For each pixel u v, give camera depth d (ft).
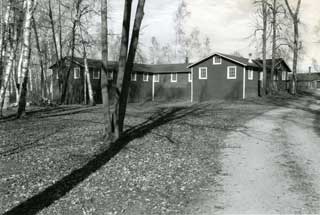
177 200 23.07
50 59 143.74
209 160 34.17
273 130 52.90
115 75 141.18
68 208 21.42
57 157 33.73
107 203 22.31
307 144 42.39
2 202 22.35
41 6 108.78
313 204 22.30
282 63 167.63
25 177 27.48
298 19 137.18
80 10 104.37
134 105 116.67
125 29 38.96
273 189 25.43
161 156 34.94
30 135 45.27
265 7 128.47
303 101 114.52
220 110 83.30
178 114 73.20
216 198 23.52
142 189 25.08
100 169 29.86
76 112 78.43
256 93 138.72
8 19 67.97
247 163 33.14
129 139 42.39
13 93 128.47
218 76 132.26
